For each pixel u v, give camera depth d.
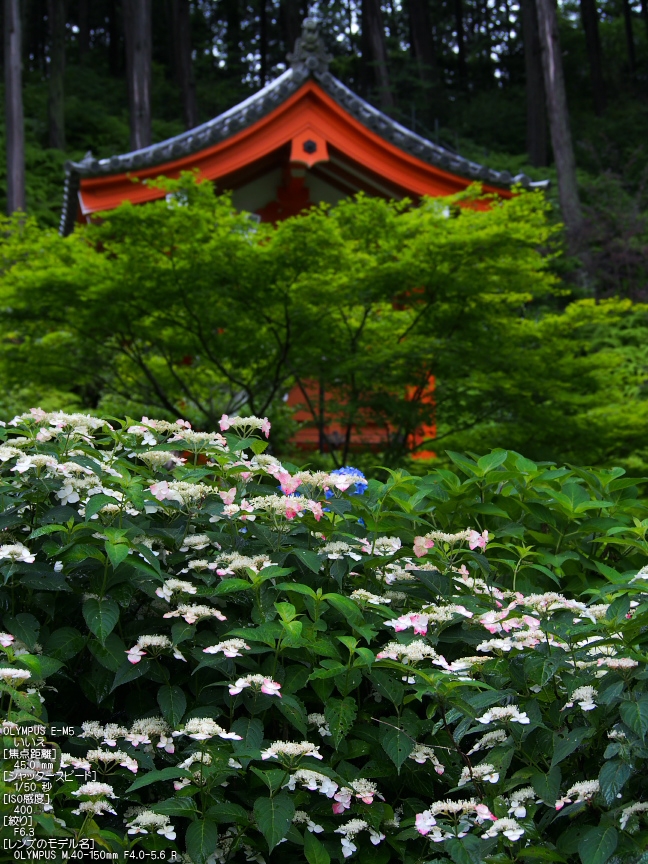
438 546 2.09
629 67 30.08
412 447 7.32
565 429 6.74
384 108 24.36
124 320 6.71
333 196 9.65
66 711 1.81
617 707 1.61
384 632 1.97
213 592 1.73
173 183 6.12
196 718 1.60
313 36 8.70
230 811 1.53
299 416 9.01
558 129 17.09
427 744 1.80
